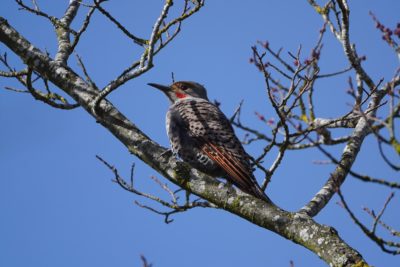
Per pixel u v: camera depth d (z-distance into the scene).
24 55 11.51
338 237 9.04
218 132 12.90
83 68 12.10
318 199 10.62
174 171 10.41
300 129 11.35
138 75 10.06
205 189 10.12
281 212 9.54
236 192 9.96
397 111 7.27
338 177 11.16
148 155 10.60
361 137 11.89
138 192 11.67
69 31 11.76
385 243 7.97
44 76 11.49
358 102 10.52
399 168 7.01
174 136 13.38
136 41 10.91
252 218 9.66
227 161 12.46
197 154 13.01
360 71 12.45
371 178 7.44
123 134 10.83
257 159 11.56
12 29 11.66
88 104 10.96
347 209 7.97
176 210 11.59
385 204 7.96
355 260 8.59
